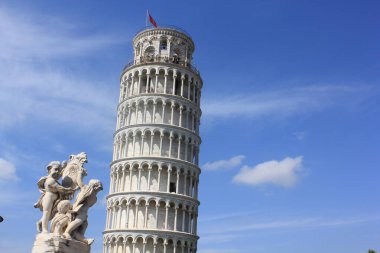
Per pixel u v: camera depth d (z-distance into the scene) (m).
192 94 82.56
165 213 71.06
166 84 79.19
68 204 13.98
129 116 78.38
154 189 72.12
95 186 14.46
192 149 78.12
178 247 70.31
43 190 14.26
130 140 76.62
